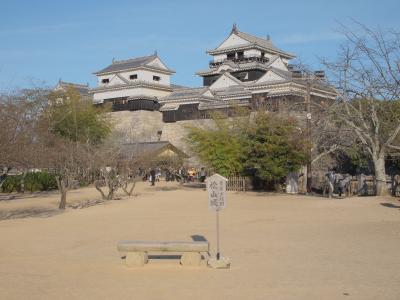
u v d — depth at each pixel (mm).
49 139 38125
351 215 21344
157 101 73500
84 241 16594
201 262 12203
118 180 37219
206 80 77875
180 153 58562
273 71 60844
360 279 10039
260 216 22516
